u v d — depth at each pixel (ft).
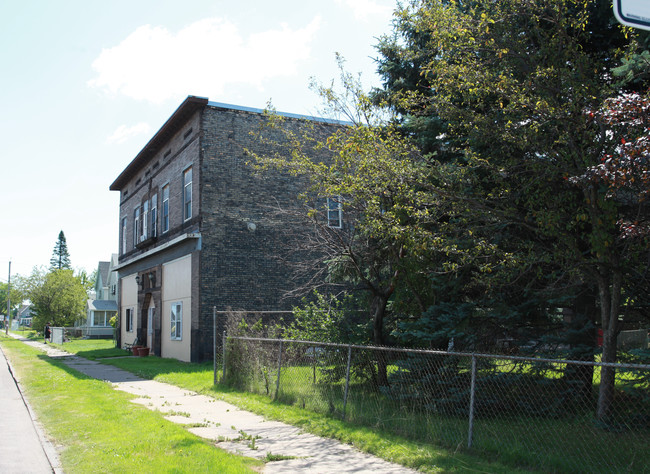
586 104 24.94
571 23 26.48
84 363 77.61
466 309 30.99
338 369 37.27
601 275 25.45
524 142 25.89
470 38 27.25
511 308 30.12
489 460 21.76
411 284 36.37
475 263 28.12
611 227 24.14
